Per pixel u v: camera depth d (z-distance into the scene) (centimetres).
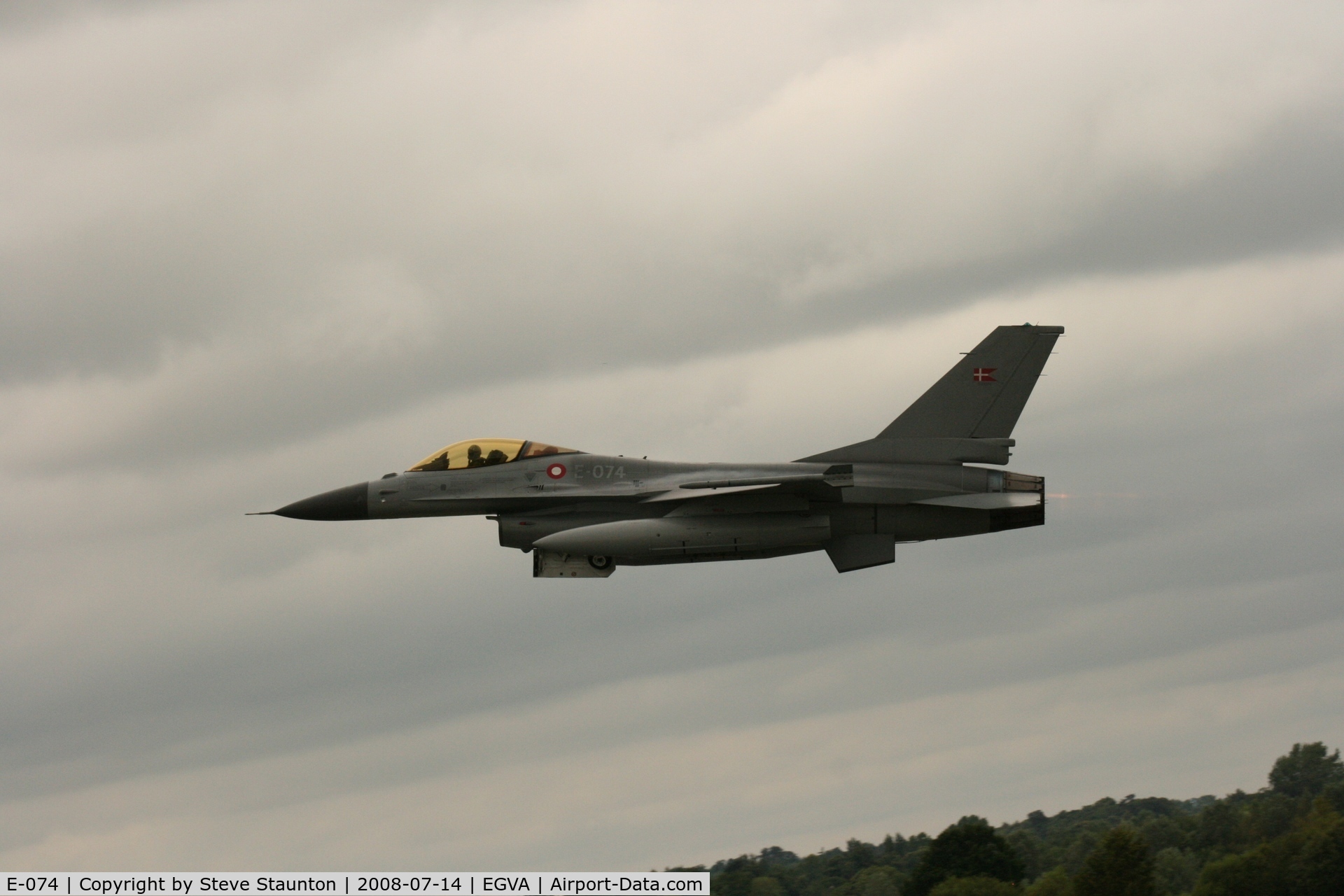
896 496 10025
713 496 9788
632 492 10206
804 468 10169
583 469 10350
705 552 9831
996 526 10288
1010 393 10362
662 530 9738
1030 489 10244
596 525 9838
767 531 9781
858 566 10088
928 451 10300
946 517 10206
